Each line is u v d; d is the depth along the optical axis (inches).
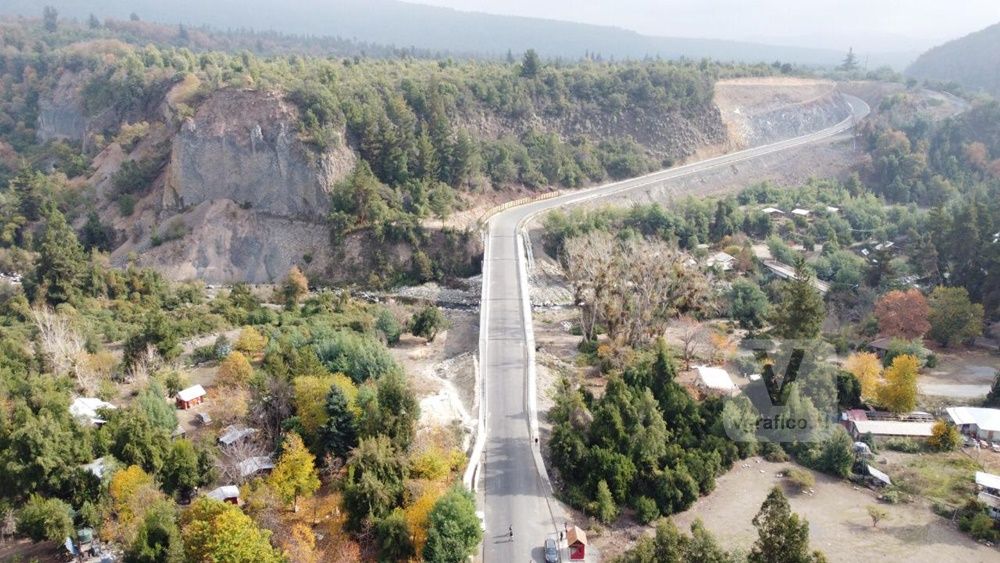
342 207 5708.7
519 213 6171.3
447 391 3383.4
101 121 7652.6
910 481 2812.5
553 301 5014.8
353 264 5600.4
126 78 7672.2
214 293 5428.2
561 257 5418.3
